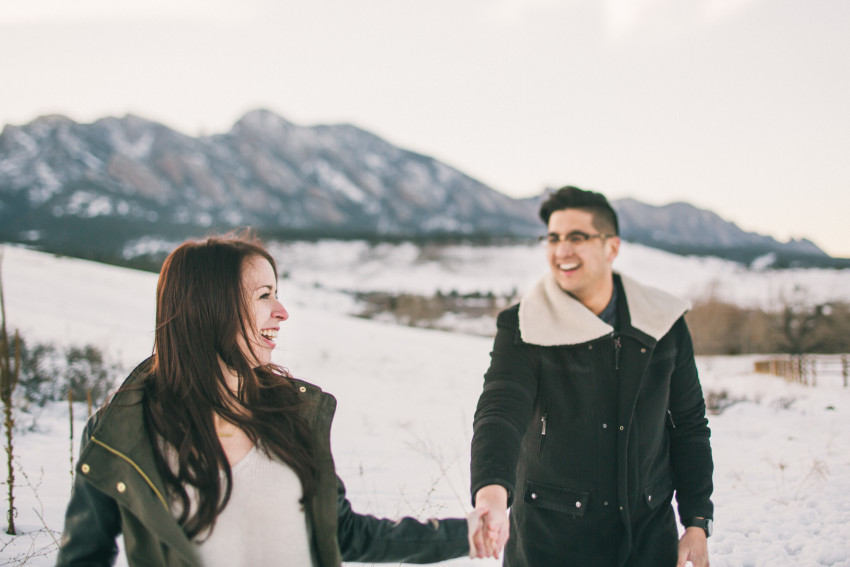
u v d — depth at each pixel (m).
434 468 6.98
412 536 1.81
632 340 2.52
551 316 2.55
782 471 6.46
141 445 1.67
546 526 2.48
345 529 1.83
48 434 7.91
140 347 17.34
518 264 113.62
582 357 2.51
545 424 2.54
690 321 36.41
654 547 2.48
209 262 1.82
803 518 5.08
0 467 6.04
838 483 6.14
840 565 4.10
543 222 2.78
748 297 56.41
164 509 1.63
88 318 22.50
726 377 19.25
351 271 113.81
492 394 2.44
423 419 10.80
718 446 8.55
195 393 1.75
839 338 35.38
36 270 38.31
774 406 12.36
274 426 1.76
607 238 2.68
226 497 1.70
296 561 1.73
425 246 122.75
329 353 20.80
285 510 1.74
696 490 2.58
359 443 8.51
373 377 16.42
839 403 12.86
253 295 1.85
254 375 1.85
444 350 24.16
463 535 1.83
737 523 5.05
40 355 12.42
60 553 1.69
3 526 4.41
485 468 2.09
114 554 1.74
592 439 2.48
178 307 1.80
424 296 73.88
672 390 2.67
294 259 117.75
